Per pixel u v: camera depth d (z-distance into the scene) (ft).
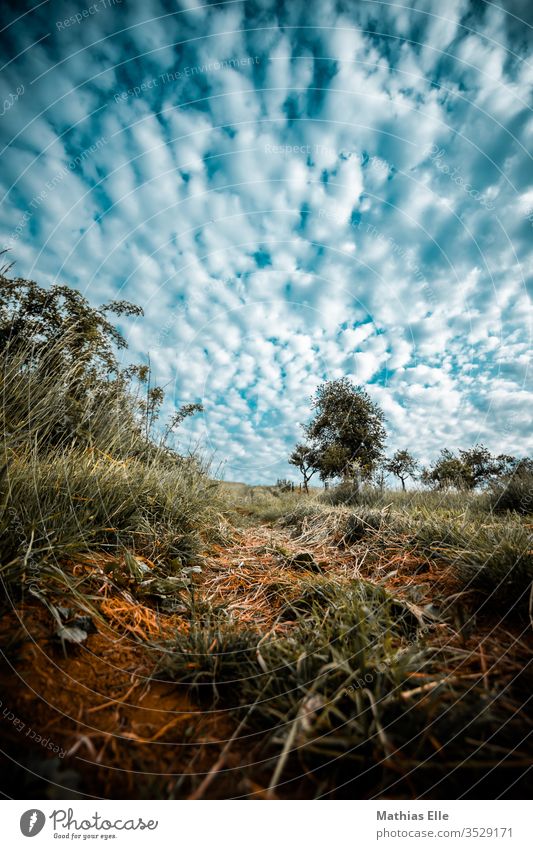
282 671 3.80
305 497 24.94
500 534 6.97
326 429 48.37
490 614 4.89
